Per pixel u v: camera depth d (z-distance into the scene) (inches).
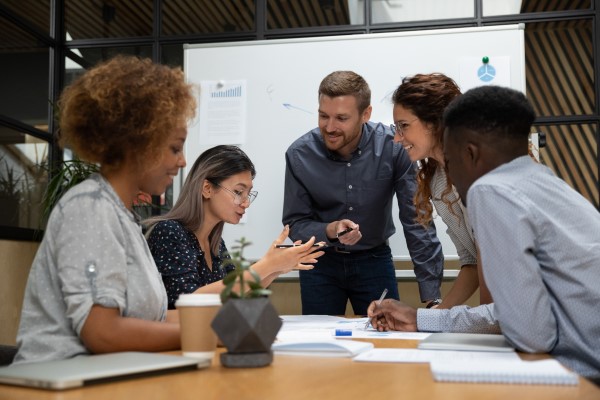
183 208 77.1
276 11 173.9
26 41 178.2
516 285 43.6
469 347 44.7
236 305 36.0
